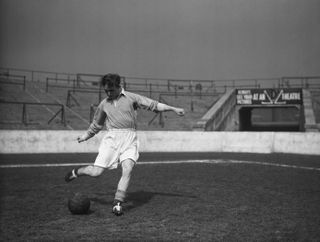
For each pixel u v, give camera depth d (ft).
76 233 14.48
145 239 13.66
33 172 35.58
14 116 80.94
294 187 26.66
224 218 17.01
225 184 28.07
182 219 16.79
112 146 17.89
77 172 18.51
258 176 32.89
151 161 47.21
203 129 82.64
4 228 15.21
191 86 120.37
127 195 23.24
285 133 61.93
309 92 102.01
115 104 18.04
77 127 82.48
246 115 121.39
